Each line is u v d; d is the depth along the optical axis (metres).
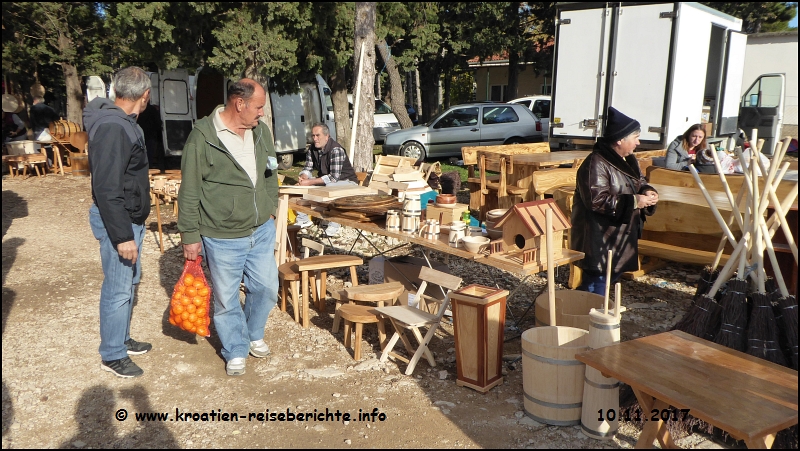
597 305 3.93
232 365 3.77
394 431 3.14
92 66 15.42
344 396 3.52
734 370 2.82
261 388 3.63
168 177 7.14
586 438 3.09
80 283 5.61
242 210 3.65
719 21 10.11
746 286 3.30
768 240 3.33
